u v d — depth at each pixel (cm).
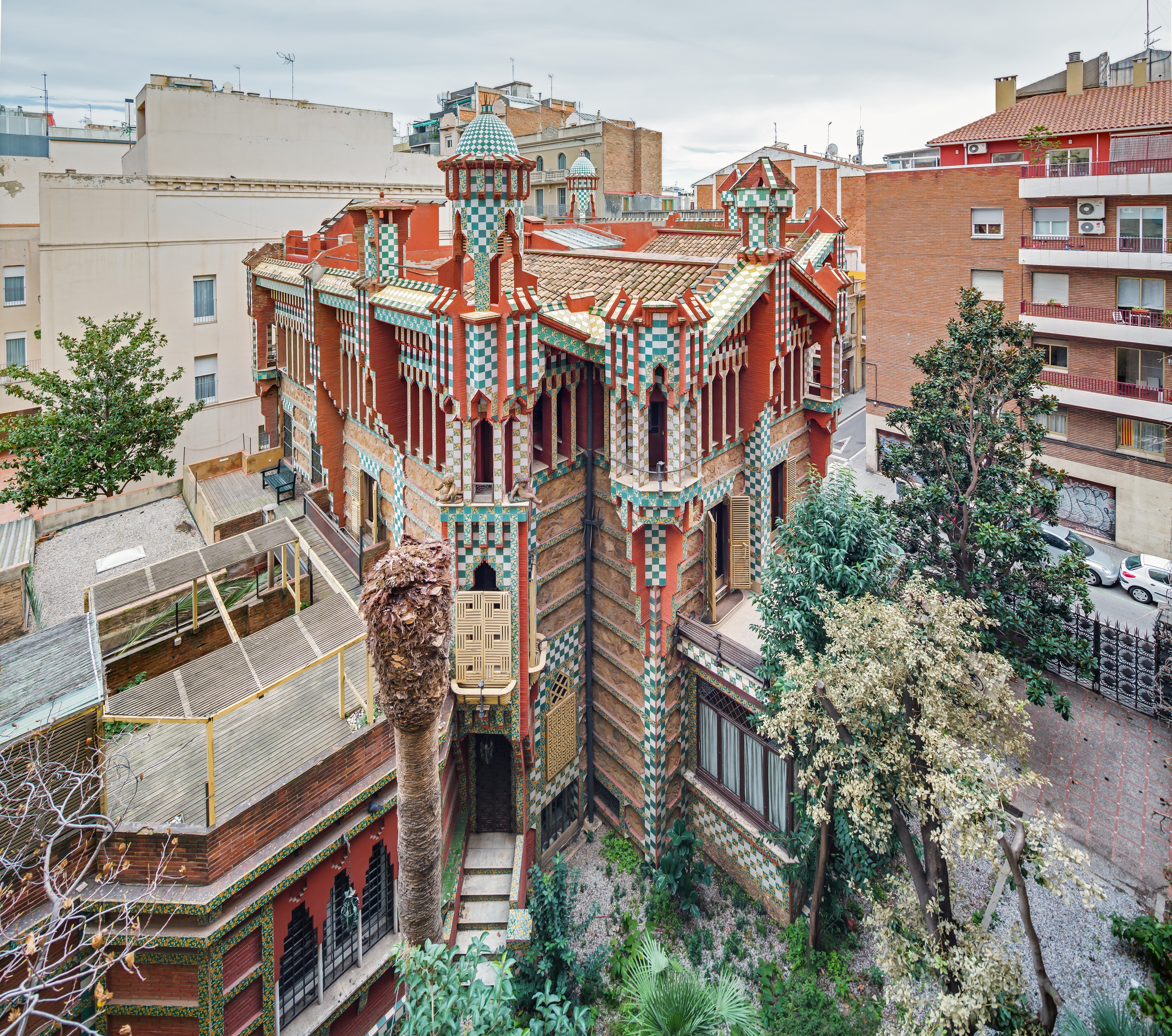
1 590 2442
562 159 7081
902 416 2583
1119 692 2638
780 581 1786
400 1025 1617
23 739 1256
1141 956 1777
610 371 1869
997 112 4538
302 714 1745
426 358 1920
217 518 2812
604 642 2216
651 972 1404
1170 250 3422
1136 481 3712
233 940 1360
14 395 3278
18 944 1166
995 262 4078
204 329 4166
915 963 1416
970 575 2386
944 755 1280
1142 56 4138
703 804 2164
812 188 6844
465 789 2028
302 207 4522
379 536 2445
